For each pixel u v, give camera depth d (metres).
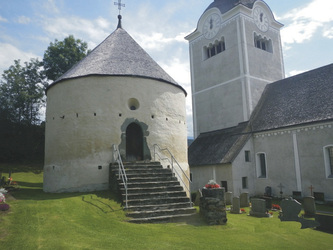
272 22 34.22
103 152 15.19
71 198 12.08
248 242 8.87
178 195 12.68
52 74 38.84
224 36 32.62
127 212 10.80
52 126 16.67
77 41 40.38
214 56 33.62
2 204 9.70
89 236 8.18
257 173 24.52
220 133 30.50
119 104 15.95
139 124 16.16
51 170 16.02
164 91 17.70
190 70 36.88
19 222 8.63
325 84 23.45
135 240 8.17
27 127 37.66
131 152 16.75
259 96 30.05
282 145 22.83
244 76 29.62
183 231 9.62
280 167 22.75
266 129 24.11
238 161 23.81
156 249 7.55
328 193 19.42
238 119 29.64
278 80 31.59
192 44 37.19
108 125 15.55
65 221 9.14
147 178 13.34
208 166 25.66
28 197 13.34
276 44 34.12
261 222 12.38
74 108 15.81
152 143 16.34
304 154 21.14
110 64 17.33
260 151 24.56
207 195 11.12
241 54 30.25
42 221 8.89
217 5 34.28
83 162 15.02
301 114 22.59
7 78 38.75
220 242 8.63
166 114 17.47
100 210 10.82
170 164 16.89
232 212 15.35
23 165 33.91
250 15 31.88
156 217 10.83
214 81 33.22
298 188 21.27
